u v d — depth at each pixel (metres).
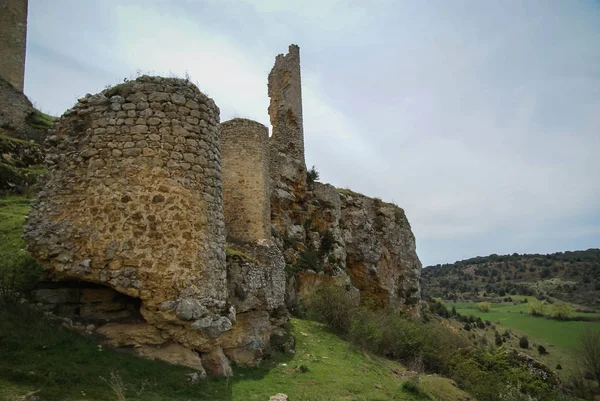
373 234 31.83
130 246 7.45
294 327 16.41
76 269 7.28
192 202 8.11
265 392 8.37
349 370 12.41
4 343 5.91
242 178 15.48
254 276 11.70
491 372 17.31
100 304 7.86
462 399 13.32
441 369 18.17
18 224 9.88
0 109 21.97
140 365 6.92
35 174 16.94
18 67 26.12
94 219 7.52
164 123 8.13
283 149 28.05
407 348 18.33
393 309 28.75
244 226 15.05
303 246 23.67
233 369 9.73
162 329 7.55
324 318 18.38
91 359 6.45
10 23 25.97
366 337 16.69
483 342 44.94
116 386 5.82
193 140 8.40
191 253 7.86
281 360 11.87
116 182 7.67
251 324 11.35
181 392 6.73
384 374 13.32
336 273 24.45
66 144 8.02
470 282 119.75
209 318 7.82
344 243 27.92
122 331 7.42
